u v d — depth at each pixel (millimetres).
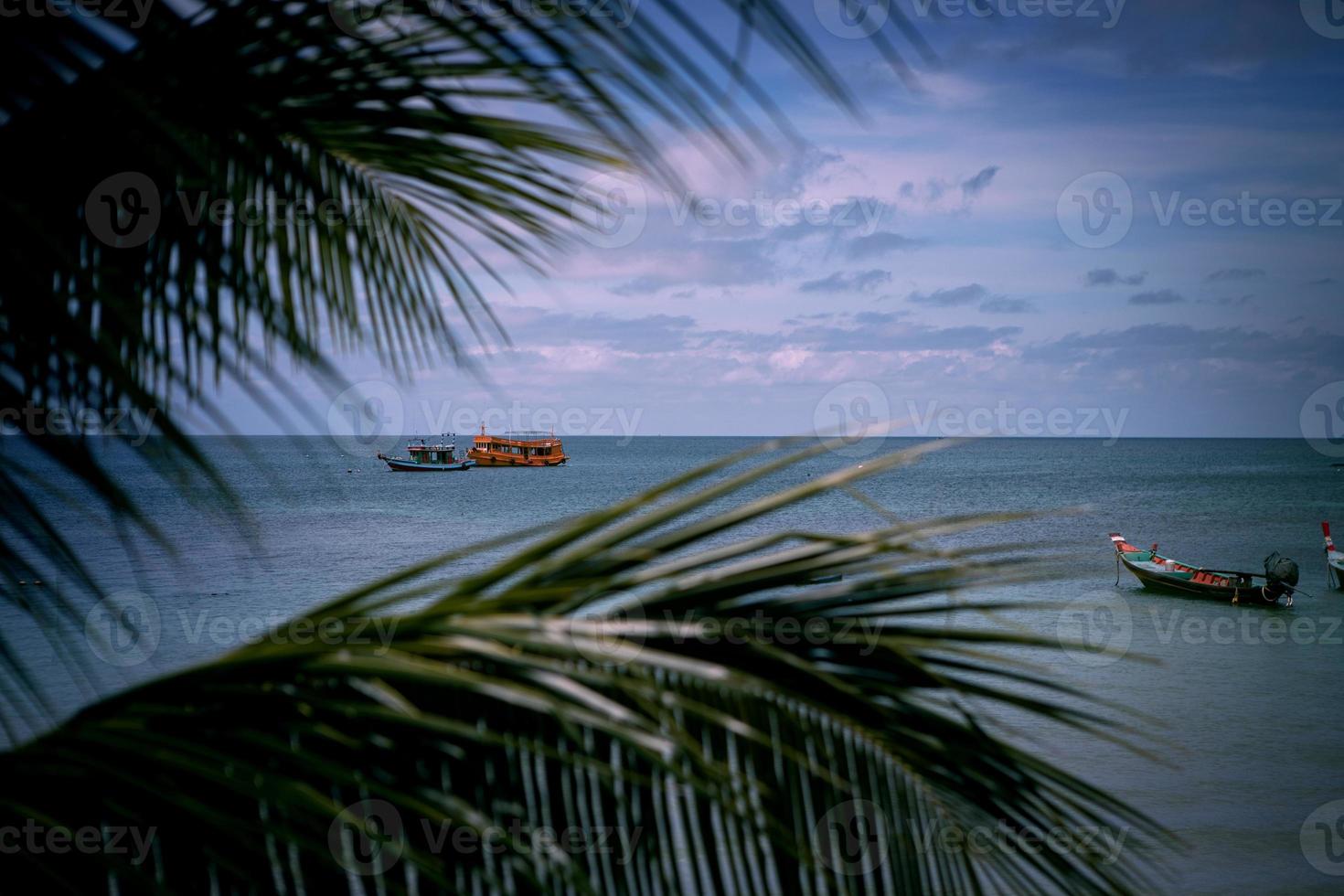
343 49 1456
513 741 1455
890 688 1660
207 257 1291
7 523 1147
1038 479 121812
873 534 1615
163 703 1316
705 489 1493
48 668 17266
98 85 1172
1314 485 106750
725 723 1419
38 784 1221
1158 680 22906
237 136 1396
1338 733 18484
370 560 44719
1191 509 75000
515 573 1436
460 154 1815
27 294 1106
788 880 1564
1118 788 15320
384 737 1376
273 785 1217
